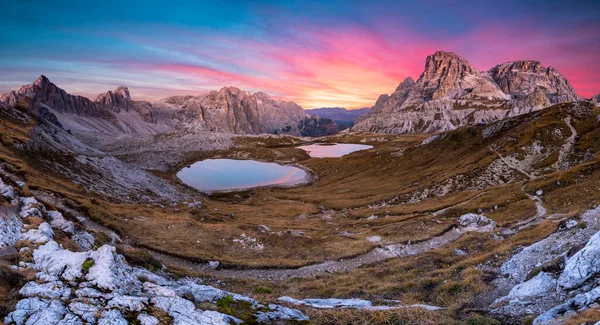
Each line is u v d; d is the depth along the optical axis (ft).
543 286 67.26
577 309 51.72
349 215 296.10
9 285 51.42
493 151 381.40
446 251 134.41
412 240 173.17
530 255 90.74
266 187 536.83
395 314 61.82
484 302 74.28
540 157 343.67
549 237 96.78
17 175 179.22
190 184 540.93
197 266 132.77
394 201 336.29
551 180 244.83
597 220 93.66
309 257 153.48
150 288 56.39
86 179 278.46
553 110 426.51
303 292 102.89
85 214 156.04
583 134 362.53
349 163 638.53
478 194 275.59
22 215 93.25
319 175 622.54
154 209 244.01
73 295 49.24
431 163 470.39
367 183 465.47
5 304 45.80
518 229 150.71
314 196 435.53
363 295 92.43
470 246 138.82
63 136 447.42
